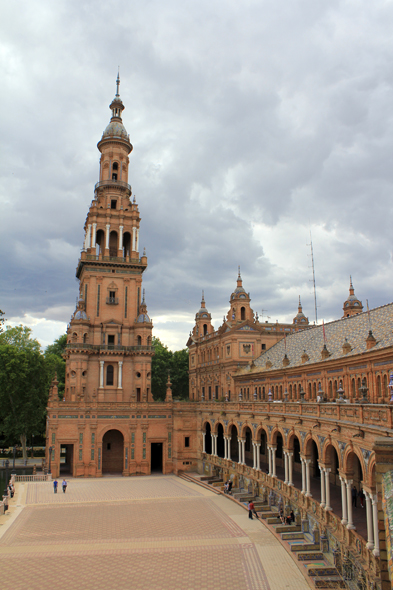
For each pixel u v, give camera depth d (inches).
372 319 1851.6
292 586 1071.0
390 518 668.7
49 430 2539.4
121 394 2952.8
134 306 3102.9
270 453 1780.3
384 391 1448.1
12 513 1748.3
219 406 2407.7
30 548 1355.8
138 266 3122.5
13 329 3454.7
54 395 2576.3
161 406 2696.9
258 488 1888.5
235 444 2741.1
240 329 3085.6
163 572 1165.1
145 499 1973.4
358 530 1090.7
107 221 3164.4
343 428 1130.7
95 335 2989.7
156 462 2898.6
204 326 3954.2
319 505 1315.2
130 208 3324.3
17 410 3169.3
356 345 1708.9
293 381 2206.0
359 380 1615.4
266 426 1814.7
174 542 1396.4
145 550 1328.7
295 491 1526.8
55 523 1612.9
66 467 2805.1
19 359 3147.1
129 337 3056.1
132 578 1130.0
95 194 3356.3
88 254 3078.2
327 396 1846.7
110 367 3006.9
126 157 3415.4
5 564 1229.7
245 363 3051.2
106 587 1077.8
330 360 1785.2
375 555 905.5
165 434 2687.0
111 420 2615.7
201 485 2284.7
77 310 3002.0
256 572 1155.9
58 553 1311.5
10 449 3565.5
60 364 3860.7
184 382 4918.8
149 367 2989.7
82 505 1871.3
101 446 2583.7
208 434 2741.1
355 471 1433.3
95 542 1406.3
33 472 2650.1
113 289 3085.6
